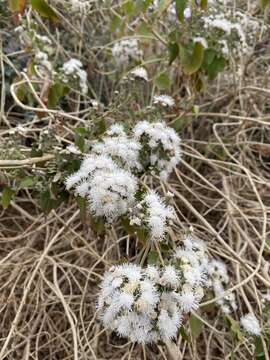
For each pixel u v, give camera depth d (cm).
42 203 19
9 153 19
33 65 24
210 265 19
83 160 18
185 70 22
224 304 19
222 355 21
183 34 22
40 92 26
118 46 27
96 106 21
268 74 30
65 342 20
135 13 25
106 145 18
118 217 17
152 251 16
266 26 29
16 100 22
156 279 14
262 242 21
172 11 26
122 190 16
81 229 25
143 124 18
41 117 23
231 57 25
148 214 16
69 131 22
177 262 15
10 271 23
